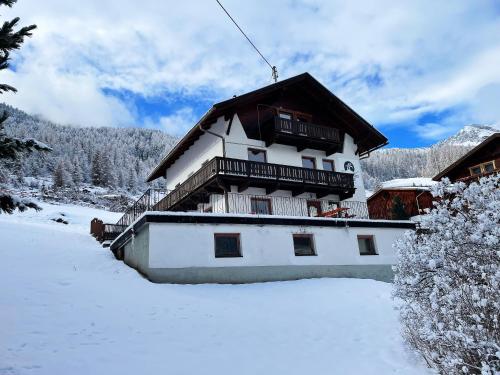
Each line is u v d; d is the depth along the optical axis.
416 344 6.66
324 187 20.78
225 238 13.97
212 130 21.00
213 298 10.72
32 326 7.15
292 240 15.23
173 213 12.95
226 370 6.20
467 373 5.31
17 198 6.87
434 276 5.92
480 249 5.86
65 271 11.90
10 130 108.25
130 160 111.81
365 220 17.30
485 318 5.19
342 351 7.36
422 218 6.68
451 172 26.36
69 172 76.81
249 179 18.55
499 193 6.06
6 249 14.33
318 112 23.80
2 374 5.19
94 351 6.39
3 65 7.16
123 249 15.12
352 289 12.89
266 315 9.45
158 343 7.09
